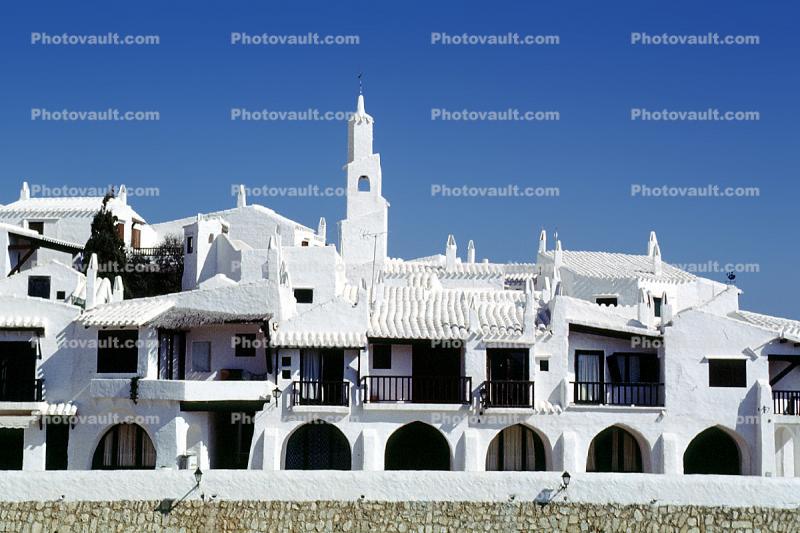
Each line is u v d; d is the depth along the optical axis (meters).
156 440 49.12
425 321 52.34
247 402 49.75
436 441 51.75
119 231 79.31
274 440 49.56
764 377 51.78
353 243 77.06
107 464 51.44
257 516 41.34
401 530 41.34
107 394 49.72
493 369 50.91
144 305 53.38
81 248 74.75
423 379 50.81
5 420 49.56
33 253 73.00
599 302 69.50
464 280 72.62
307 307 58.53
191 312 52.12
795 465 52.56
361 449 49.88
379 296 55.50
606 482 41.62
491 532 41.28
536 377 51.28
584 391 52.06
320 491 41.59
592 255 76.75
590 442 50.97
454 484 41.62
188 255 76.06
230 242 74.50
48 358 51.47
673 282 70.31
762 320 58.19
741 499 41.47
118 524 41.25
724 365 51.91
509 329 51.53
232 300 52.94
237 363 52.50
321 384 50.16
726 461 52.66
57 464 50.81
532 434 51.94
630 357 53.00
